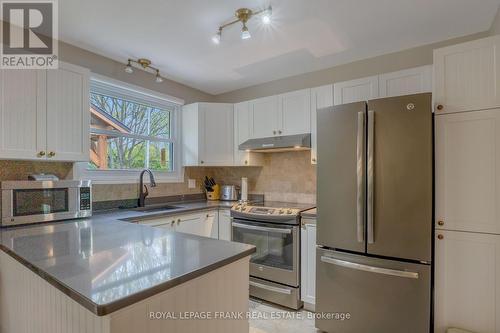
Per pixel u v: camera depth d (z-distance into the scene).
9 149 1.78
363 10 1.93
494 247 1.62
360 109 1.97
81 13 1.93
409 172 1.79
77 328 0.93
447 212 1.74
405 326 1.81
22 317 1.33
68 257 1.15
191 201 3.46
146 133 3.14
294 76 3.23
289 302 2.45
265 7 1.88
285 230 2.47
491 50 1.63
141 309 0.89
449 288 1.74
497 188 1.61
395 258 1.85
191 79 3.32
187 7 1.87
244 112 3.25
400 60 2.59
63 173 2.35
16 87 1.82
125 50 2.52
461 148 1.70
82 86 2.19
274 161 3.38
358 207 1.95
